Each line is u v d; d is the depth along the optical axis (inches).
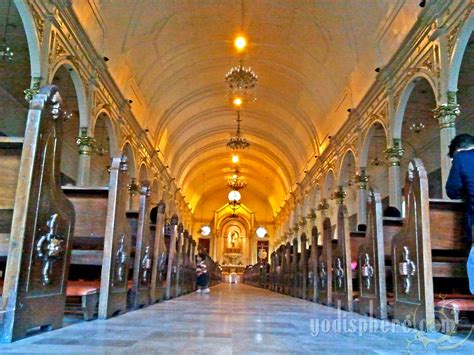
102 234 145.9
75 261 144.4
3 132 423.2
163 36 480.1
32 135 93.8
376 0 367.6
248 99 586.6
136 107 530.9
